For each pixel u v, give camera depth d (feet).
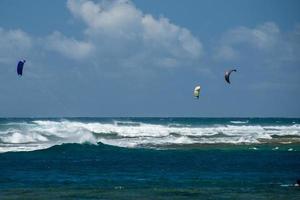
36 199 261.44
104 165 396.16
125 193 278.67
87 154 466.29
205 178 335.67
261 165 402.72
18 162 408.26
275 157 454.81
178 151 493.77
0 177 332.80
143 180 325.42
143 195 273.33
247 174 355.77
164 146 532.73
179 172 363.15
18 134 552.82
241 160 432.66
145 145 538.47
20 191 282.97
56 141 547.90
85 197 267.18
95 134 631.97
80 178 331.57
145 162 416.46
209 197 269.64
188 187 299.38
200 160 430.61
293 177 342.23
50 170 366.84
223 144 555.28
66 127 640.58
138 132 653.71
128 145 536.83
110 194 275.39
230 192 283.79
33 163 403.13
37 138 556.10
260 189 294.05
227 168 385.70
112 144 535.60
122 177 337.31
